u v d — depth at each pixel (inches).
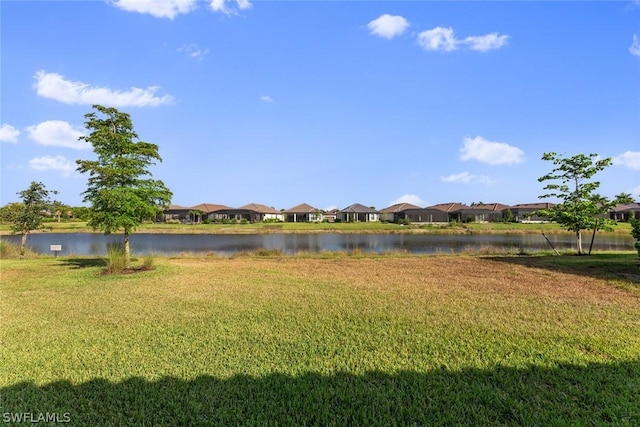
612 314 250.4
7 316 253.1
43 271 472.4
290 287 357.7
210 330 220.8
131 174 486.0
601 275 415.2
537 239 1355.8
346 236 1611.7
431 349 188.2
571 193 686.5
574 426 120.3
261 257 712.4
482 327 222.7
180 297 312.2
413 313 256.4
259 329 222.2
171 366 169.6
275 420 127.7
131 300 301.6
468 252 805.9
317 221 3046.3
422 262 575.2
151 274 445.1
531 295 313.4
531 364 167.9
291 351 187.3
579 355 177.6
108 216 475.5
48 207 753.0
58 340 204.1
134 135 511.5
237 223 2588.6
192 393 144.6
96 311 266.2
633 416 125.7
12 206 742.5
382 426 124.0
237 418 128.3
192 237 1600.6
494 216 2871.6
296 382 153.9
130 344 197.6
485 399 138.5
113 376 160.1
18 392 146.4
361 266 528.7
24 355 182.7
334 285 367.9
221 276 430.3
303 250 1018.1
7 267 514.9
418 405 135.9
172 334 214.2
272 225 2349.9
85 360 176.6
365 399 140.2
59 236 1632.6
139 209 498.0
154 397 142.6
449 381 153.7
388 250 984.3
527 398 138.9
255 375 160.4
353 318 244.7
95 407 136.9
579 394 140.6
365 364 170.9
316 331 218.2
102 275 437.1
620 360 171.0
